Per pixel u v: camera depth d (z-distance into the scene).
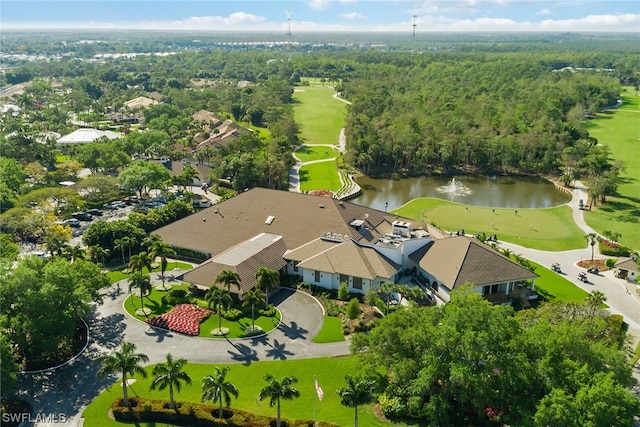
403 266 114.62
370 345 72.69
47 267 85.56
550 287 112.69
